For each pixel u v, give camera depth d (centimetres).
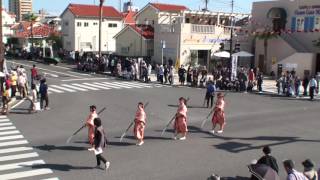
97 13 6981
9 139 1778
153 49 5388
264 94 3344
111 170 1391
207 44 5050
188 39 4934
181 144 1739
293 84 3259
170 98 2978
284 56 4766
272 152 1642
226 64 4841
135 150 1639
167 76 3953
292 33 4803
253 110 2589
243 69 3628
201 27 5000
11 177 1312
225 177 1336
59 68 5291
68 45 7025
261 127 2091
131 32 5597
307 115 2438
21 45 7775
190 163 1478
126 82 3947
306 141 1823
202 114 2423
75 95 3100
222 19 5638
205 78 3719
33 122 2136
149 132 1947
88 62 4944
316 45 4484
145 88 3531
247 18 5434
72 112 2417
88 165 1441
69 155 1558
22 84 2881
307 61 4372
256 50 5050
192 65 4700
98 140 1404
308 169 1048
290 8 4825
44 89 2494
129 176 1333
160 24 5219
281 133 1966
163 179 1309
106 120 2202
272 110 2600
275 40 4847
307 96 3272
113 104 2706
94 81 3988
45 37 7494
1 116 2294
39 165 1434
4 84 2827
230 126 2105
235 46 4503
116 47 5900
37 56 6531
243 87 3491
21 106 2622
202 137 1866
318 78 3359
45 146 1677
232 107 2683
